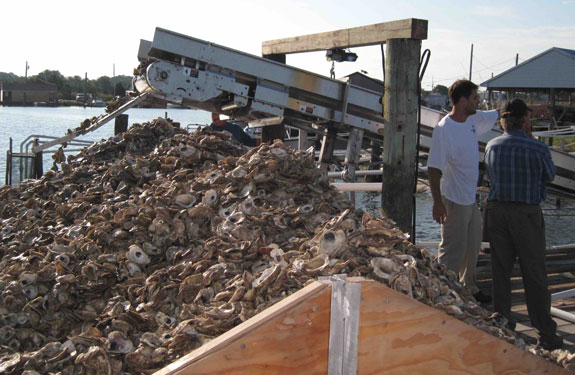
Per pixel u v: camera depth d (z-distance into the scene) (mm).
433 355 2758
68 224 5168
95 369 3047
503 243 4684
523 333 4918
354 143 7598
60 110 94312
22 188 6441
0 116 60250
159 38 6859
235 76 7199
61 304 3783
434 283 3490
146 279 3840
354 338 2586
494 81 46688
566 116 42781
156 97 7148
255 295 3109
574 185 10656
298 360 2543
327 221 3973
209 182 4535
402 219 5730
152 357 3012
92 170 6277
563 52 44375
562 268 6820
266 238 3920
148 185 5312
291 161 4609
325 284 2559
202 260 3727
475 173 5031
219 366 2439
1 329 3594
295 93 7383
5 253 4801
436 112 7730
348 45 6594
